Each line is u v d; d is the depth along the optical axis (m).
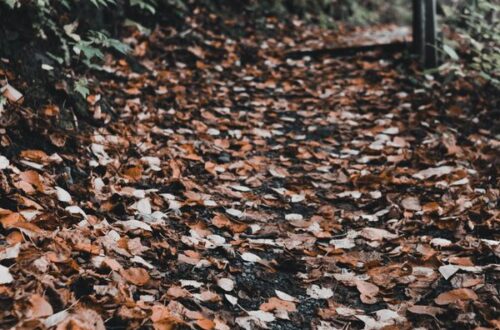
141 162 2.38
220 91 3.18
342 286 1.96
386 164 2.64
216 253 2.04
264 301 1.90
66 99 2.47
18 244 1.79
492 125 3.02
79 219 1.99
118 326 1.70
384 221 2.26
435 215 2.24
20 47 2.45
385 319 1.83
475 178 2.50
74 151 2.30
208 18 3.93
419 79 3.42
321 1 5.09
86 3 2.94
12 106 2.25
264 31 4.18
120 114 2.67
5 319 1.64
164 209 2.19
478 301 1.86
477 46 3.14
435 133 2.89
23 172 2.05
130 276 1.84
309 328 1.83
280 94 3.28
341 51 3.84
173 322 1.72
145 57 3.24
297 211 2.33
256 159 2.62
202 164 2.51
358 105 3.18
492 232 2.15
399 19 6.60
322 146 2.78
